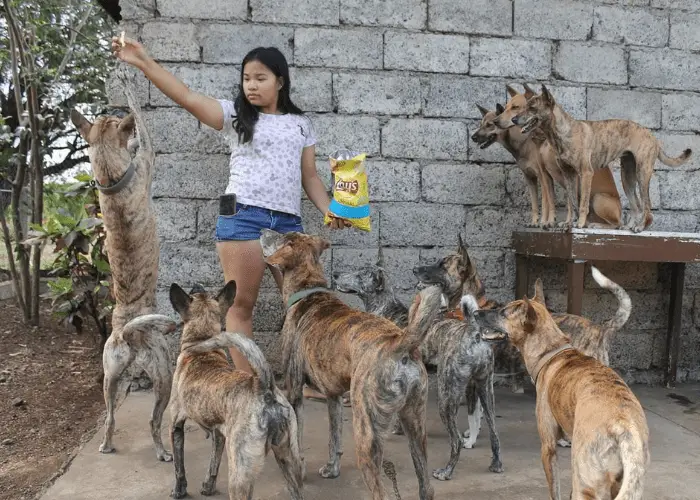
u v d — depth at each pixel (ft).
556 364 10.44
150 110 17.38
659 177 19.86
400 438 14.23
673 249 16.19
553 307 19.21
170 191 17.54
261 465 9.20
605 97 19.47
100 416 15.83
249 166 13.03
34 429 15.14
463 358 12.17
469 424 13.94
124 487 11.55
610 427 8.25
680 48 19.86
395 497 11.32
